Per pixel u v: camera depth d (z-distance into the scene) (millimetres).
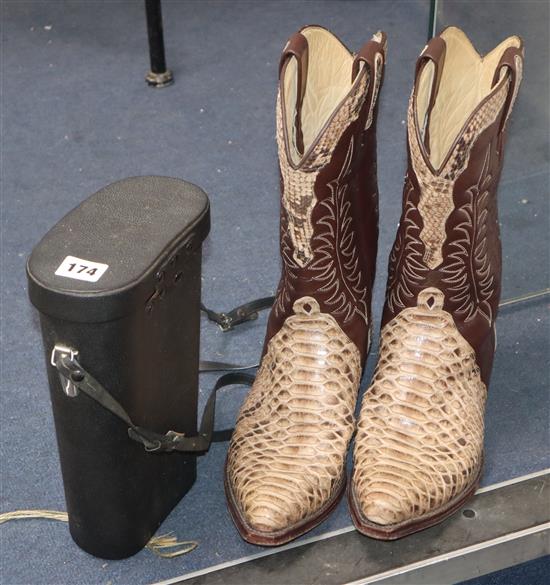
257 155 1776
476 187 988
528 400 1230
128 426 931
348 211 1028
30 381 1294
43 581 1021
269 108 1926
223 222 1590
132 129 1868
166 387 990
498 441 1171
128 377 904
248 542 987
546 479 1104
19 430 1216
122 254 887
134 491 989
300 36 975
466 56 1070
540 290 1408
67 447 953
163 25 2238
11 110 1938
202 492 1122
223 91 1986
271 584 997
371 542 1035
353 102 940
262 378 1102
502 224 1388
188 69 2068
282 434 1038
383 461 1004
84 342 867
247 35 2189
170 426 1026
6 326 1389
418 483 986
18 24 2268
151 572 1027
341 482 1054
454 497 1025
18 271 1496
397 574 1004
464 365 1072
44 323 878
